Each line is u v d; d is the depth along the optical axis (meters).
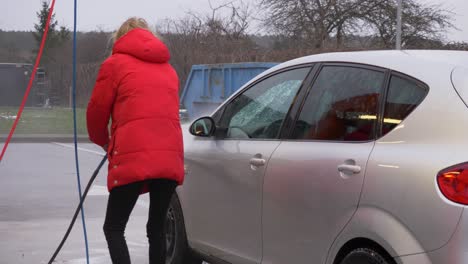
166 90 4.65
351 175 4.04
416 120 3.86
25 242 7.30
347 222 4.01
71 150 17.80
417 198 3.61
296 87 4.90
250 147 4.99
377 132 4.07
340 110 4.41
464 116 3.66
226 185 5.13
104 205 9.64
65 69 39.97
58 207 9.45
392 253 3.71
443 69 3.96
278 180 4.58
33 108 36.53
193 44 31.19
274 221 4.60
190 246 5.64
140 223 8.41
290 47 29.75
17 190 10.93
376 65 4.33
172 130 4.62
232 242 5.06
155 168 4.48
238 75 15.63
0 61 43.06
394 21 31.30
